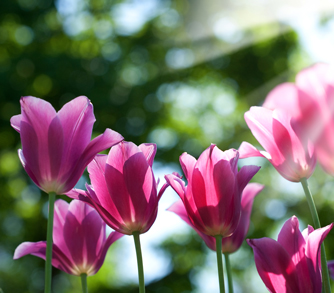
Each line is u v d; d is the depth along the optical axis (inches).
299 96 20.5
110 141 26.2
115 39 343.9
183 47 369.7
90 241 30.5
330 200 277.9
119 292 275.6
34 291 272.1
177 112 344.2
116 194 26.7
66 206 32.0
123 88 320.8
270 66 374.3
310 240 25.3
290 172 28.6
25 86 296.7
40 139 26.1
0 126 300.4
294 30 366.0
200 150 327.3
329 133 20.5
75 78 305.0
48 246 24.4
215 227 26.4
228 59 374.9
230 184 26.4
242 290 258.2
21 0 323.9
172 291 276.5
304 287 25.2
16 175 302.4
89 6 353.4
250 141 336.5
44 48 323.3
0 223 298.7
